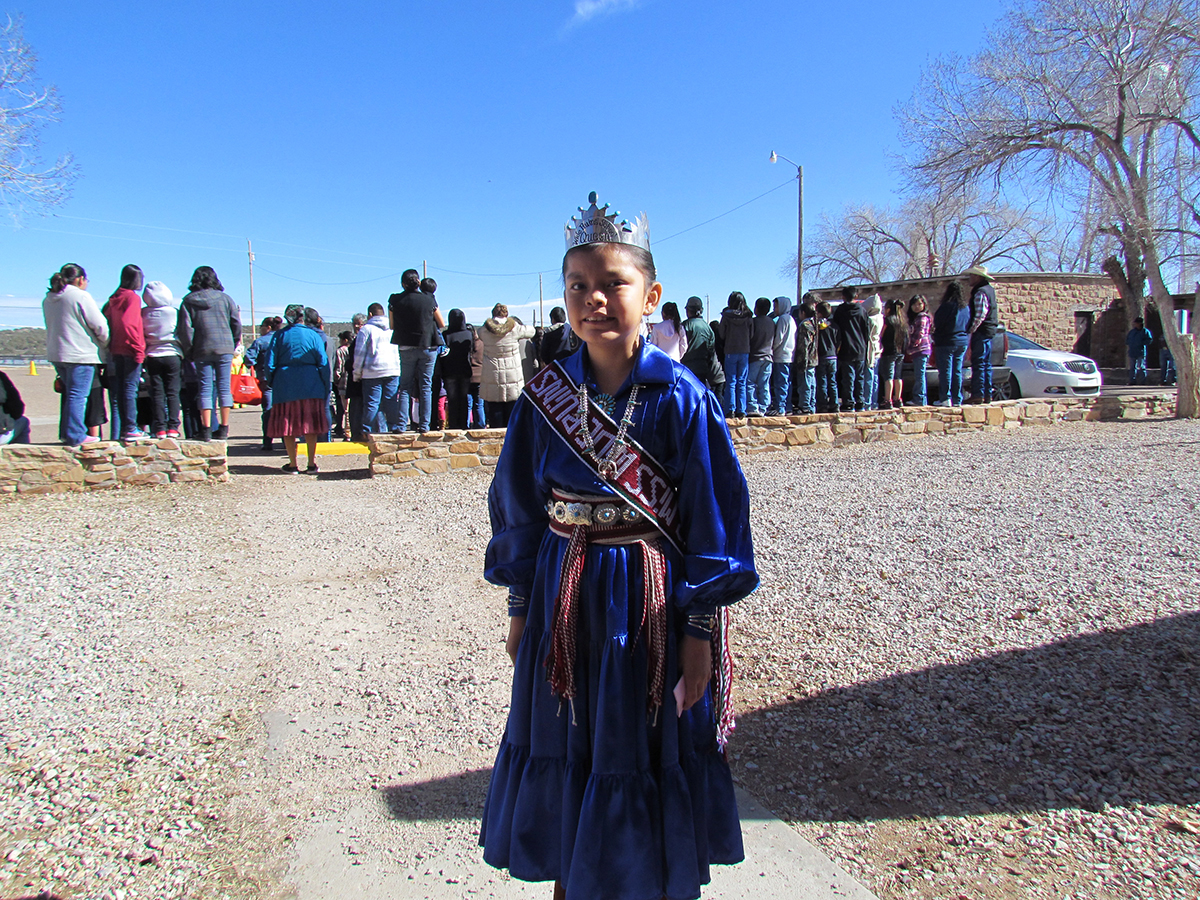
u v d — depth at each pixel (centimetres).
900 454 896
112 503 676
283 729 314
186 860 239
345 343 1061
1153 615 380
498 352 877
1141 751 274
